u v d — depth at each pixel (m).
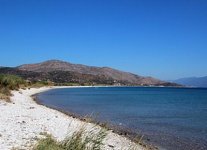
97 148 11.66
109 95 107.25
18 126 17.84
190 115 41.97
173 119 36.28
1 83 62.06
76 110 42.59
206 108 56.25
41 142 11.65
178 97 108.12
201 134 24.91
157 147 18.97
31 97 62.06
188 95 127.25
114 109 47.38
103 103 61.72
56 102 58.12
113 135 21.17
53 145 11.45
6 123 18.42
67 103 57.34
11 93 51.41
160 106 59.72
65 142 11.84
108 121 31.02
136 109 49.34
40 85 146.50
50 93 97.25
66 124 22.53
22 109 30.22
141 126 28.56
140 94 130.00
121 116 37.09
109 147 16.09
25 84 102.94
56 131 18.28
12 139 13.47
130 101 73.81
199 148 19.14
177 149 18.72
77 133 11.91
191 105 65.12
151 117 37.56
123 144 17.83
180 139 22.28
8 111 26.27
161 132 25.30
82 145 11.48
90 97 87.38
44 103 51.09
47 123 21.56
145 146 18.67
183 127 29.20
